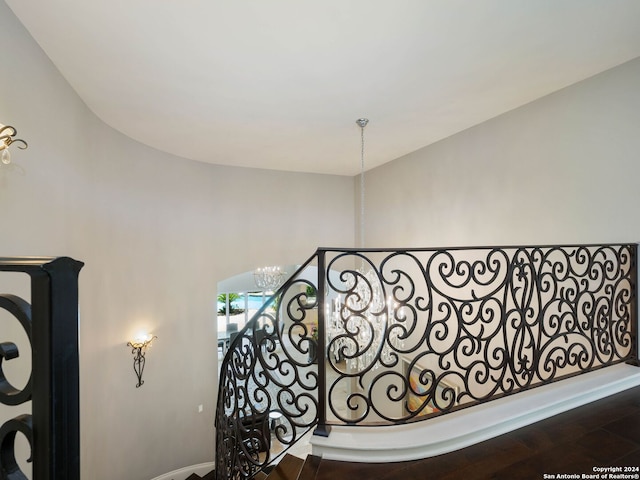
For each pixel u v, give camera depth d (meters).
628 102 2.36
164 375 4.51
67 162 2.70
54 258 0.67
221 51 2.22
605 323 2.30
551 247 2.11
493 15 1.88
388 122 3.52
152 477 4.36
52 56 2.31
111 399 3.80
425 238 4.44
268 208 5.62
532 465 1.43
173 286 4.62
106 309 3.67
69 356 0.67
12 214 1.93
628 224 2.36
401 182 4.91
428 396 1.75
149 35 2.06
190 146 4.33
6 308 0.67
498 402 1.84
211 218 5.12
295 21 1.92
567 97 2.74
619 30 2.02
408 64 2.39
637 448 1.51
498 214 3.38
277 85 2.70
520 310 2.02
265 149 4.48
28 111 2.09
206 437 5.00
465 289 3.81
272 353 1.90
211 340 5.10
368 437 1.59
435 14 1.87
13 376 1.90
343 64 2.38
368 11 1.84
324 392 1.67
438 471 1.42
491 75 2.55
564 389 1.96
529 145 3.06
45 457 0.63
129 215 4.01
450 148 3.98
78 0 1.77
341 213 6.22
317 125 3.59
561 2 1.78
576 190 2.69
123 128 3.69
